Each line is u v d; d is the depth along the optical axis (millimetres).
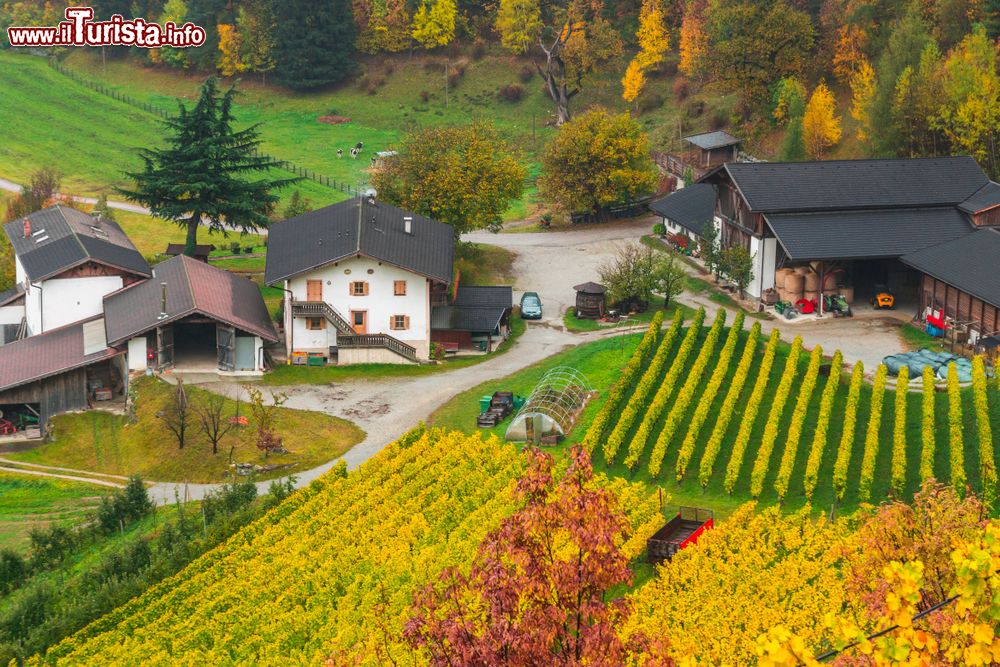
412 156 121125
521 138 176125
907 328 95750
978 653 22609
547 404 80250
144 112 195500
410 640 29609
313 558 62281
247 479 78625
